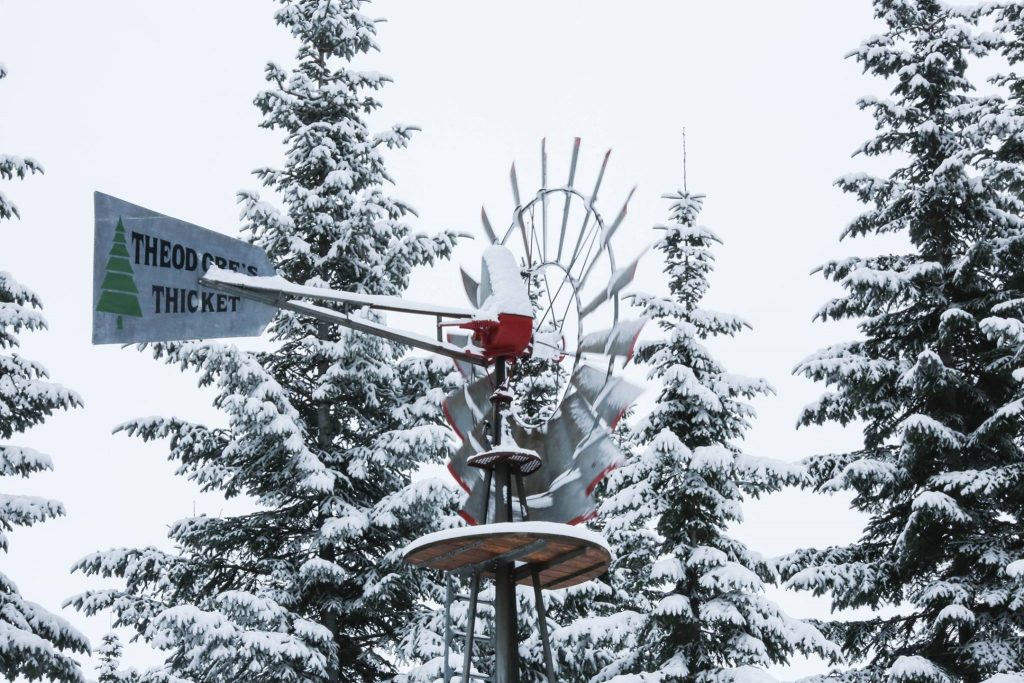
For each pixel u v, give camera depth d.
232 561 21.14
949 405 21.72
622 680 19.06
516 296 11.27
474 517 11.25
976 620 20.03
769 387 21.00
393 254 21.61
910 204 22.28
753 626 19.61
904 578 21.05
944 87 22.84
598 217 11.45
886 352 22.47
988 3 22.86
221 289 10.02
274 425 19.44
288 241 22.16
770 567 20.78
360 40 23.95
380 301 10.83
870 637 21.11
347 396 22.38
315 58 24.17
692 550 20.02
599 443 10.67
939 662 20.19
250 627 18.80
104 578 19.64
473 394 11.60
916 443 20.42
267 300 10.28
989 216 22.05
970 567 20.73
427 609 21.27
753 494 20.97
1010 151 22.73
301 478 20.73
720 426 20.84
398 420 21.59
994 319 20.05
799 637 19.41
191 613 17.22
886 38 22.94
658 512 20.19
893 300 21.59
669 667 19.14
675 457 20.00
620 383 10.63
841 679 20.19
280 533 21.41
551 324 11.87
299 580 20.19
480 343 11.45
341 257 22.53
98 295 9.45
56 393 18.47
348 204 23.09
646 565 20.62
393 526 20.78
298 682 18.83
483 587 20.09
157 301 9.69
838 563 21.45
